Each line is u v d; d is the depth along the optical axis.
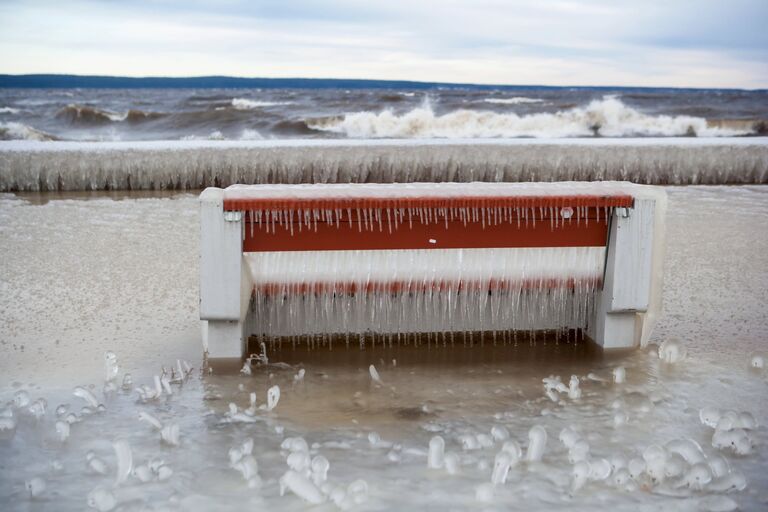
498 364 3.97
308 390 3.59
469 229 4.05
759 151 12.94
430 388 3.63
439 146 12.70
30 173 11.44
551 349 4.21
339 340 4.31
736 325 4.69
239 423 3.19
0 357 4.03
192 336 4.42
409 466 2.77
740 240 7.48
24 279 5.80
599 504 2.49
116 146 12.66
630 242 4.05
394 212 3.96
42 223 8.46
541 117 25.58
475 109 36.06
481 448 2.92
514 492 2.56
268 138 25.55
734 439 2.92
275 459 2.83
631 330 4.24
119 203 10.19
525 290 4.30
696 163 12.83
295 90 56.59
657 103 41.50
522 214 4.05
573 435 2.92
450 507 2.46
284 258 4.14
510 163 12.52
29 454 2.87
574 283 4.25
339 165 12.30
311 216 3.92
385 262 4.18
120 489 2.58
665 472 2.65
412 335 4.36
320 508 2.44
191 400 3.45
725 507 2.46
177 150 12.09
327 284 4.18
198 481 2.64
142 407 3.36
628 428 3.14
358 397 3.51
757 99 46.25
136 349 4.19
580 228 4.11
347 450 2.92
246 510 2.43
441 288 4.23
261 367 3.90
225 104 35.44
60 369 3.85
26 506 2.47
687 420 3.23
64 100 40.19
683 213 9.32
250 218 3.88
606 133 25.50
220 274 3.87
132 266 6.27
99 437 3.03
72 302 5.16
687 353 4.16
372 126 25.27
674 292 5.46
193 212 9.36
